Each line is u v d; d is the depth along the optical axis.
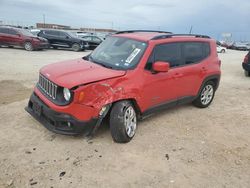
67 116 4.19
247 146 4.80
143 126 5.37
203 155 4.37
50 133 4.75
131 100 4.69
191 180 3.69
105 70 4.62
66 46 21.72
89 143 4.48
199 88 6.30
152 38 5.19
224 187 3.60
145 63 4.86
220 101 7.59
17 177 3.51
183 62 5.77
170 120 5.78
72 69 4.65
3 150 4.13
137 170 3.84
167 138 4.89
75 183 3.47
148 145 4.57
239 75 12.70
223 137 5.12
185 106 6.82
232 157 4.37
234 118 6.19
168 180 3.66
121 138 4.48
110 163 3.96
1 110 5.73
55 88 4.31
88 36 23.94
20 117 5.38
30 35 19.14
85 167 3.82
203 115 6.25
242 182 3.73
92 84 4.17
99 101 4.25
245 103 7.51
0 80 8.53
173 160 4.16
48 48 21.38
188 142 4.80
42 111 4.52
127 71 4.64
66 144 4.41
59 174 3.62
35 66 11.78
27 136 4.61
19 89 7.53
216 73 6.65
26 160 3.90
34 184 3.40
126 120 4.52
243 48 47.81
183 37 5.87
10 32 18.84
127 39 5.38
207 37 6.64
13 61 12.96
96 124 4.35
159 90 5.18
